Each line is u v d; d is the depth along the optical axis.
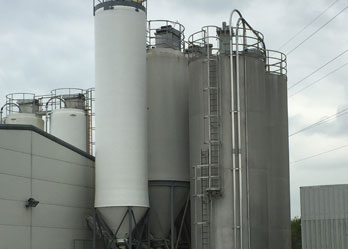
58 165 37.19
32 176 34.78
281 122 41.97
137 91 38.56
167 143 41.62
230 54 37.28
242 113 36.91
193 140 38.62
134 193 37.31
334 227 30.19
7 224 32.53
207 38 38.59
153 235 41.09
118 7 38.72
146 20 40.78
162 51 43.12
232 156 36.38
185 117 42.88
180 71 43.34
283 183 41.09
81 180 39.38
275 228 39.69
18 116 53.56
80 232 38.69
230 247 35.62
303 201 31.31
